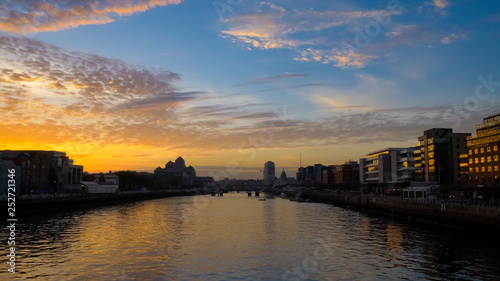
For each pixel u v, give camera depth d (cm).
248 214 12456
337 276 4322
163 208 15788
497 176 11950
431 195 11131
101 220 10112
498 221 6531
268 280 4216
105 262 5003
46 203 12375
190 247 6050
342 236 7106
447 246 5925
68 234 7319
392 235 7175
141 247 6025
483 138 12681
